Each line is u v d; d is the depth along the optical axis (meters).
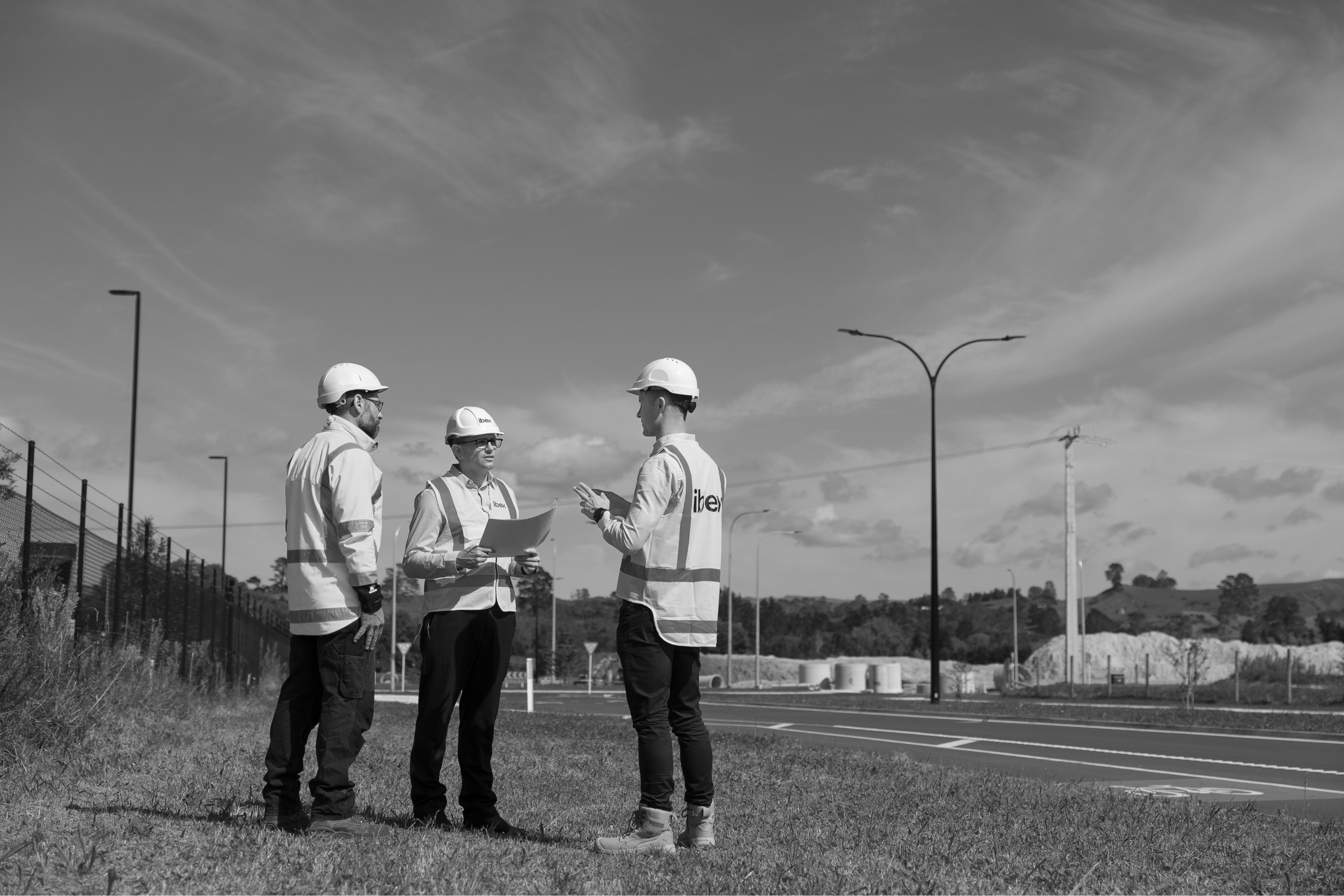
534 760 11.59
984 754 17.02
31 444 12.41
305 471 6.68
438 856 5.79
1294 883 6.44
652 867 5.93
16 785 7.55
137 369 29.31
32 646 10.77
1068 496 51.19
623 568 6.76
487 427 7.39
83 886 4.93
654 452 6.77
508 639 7.33
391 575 91.38
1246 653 61.06
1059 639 63.41
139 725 12.53
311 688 6.77
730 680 61.12
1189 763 15.76
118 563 16.59
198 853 5.61
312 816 6.57
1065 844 7.39
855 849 6.90
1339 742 20.03
